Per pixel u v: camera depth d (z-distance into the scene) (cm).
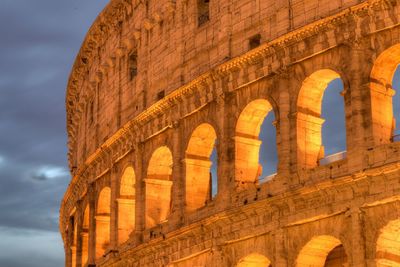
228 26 7969
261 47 7412
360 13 6762
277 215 7025
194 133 8231
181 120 8400
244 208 7219
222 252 7519
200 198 8256
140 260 8688
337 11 7006
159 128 8694
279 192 7081
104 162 9919
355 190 6469
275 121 7281
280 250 6938
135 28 9581
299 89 7181
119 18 10075
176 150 8369
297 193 6788
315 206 6738
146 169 8900
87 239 10781
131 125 9075
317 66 7056
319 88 7250
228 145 7738
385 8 6644
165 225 8419
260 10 7700
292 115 7188
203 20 8506
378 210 6353
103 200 10119
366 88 6688
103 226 10125
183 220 8156
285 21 7381
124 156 9388
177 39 8656
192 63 8412
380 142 6600
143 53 9319
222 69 7800
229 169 7700
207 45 8256
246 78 7625
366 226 6400
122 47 9869
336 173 6725
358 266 6353
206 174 8319
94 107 10694
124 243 9088
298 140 7119
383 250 6347
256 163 7731
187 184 8225
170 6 8825
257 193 7325
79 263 10706
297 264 6844
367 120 6631
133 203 9462
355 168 6562
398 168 6191
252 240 7256
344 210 6531
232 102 7800
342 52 6888
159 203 8881
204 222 7638
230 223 7444
